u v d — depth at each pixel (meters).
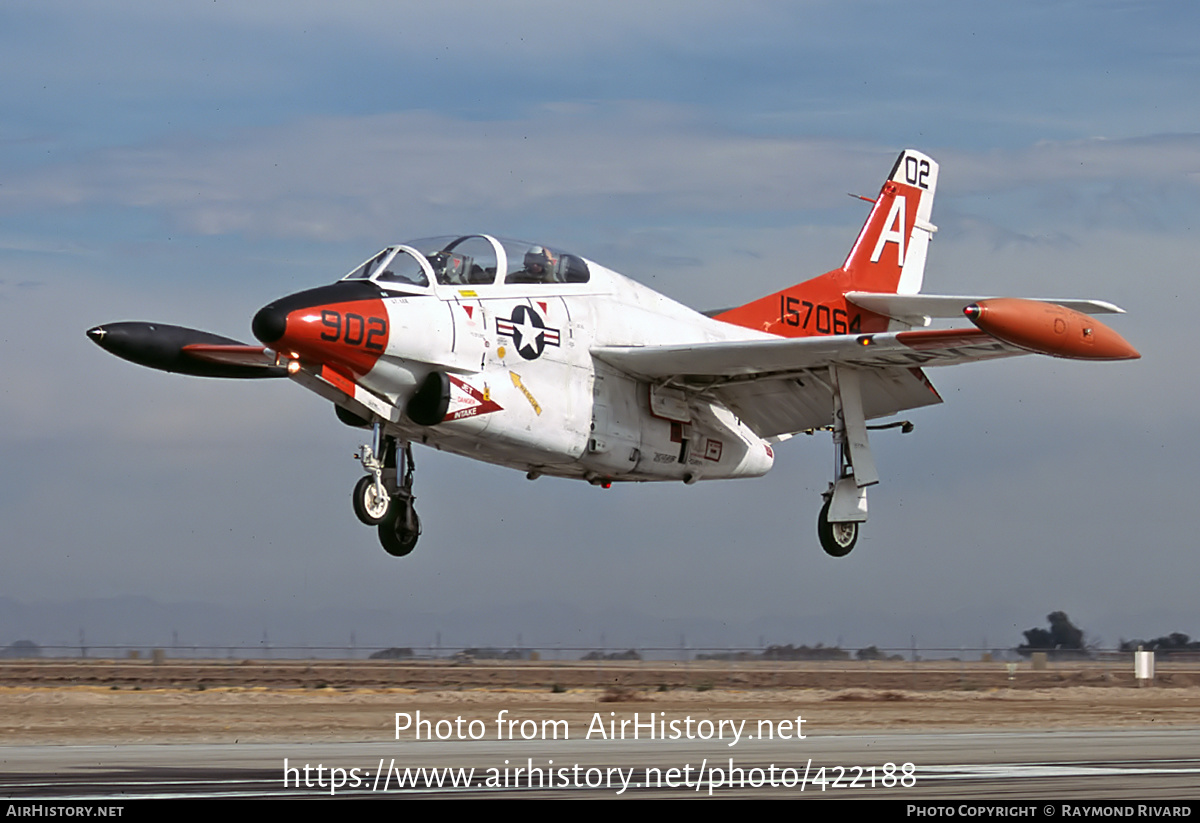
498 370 50.72
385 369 47.94
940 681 119.94
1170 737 46.22
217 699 83.31
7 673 125.25
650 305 59.06
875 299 69.31
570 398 53.59
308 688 103.62
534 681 118.50
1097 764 35.34
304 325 45.31
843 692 94.06
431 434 51.28
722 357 54.81
